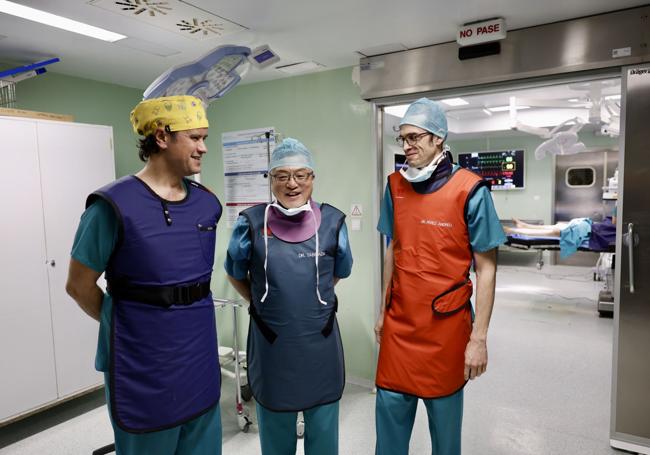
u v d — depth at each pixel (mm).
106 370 1343
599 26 2184
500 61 2443
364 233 3141
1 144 2506
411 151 1630
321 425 1633
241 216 1646
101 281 2838
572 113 6008
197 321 1364
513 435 2479
